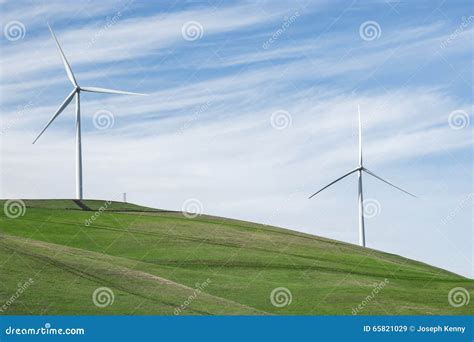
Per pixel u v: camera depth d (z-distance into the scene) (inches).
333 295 1913.1
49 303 1565.0
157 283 1819.6
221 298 1739.7
